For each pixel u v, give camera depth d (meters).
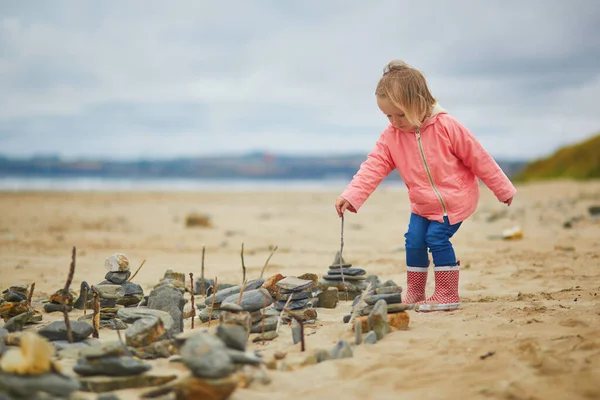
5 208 18.42
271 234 12.60
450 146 4.60
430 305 4.55
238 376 2.97
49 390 2.60
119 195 27.69
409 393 2.90
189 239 11.62
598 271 6.43
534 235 10.66
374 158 4.82
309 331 4.06
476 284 5.92
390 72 4.57
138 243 10.81
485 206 18.64
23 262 8.12
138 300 4.68
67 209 18.88
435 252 4.62
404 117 4.56
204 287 5.66
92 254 9.19
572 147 42.91
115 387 3.00
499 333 3.72
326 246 10.44
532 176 43.09
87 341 3.71
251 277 6.84
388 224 14.62
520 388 2.85
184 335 3.50
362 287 5.30
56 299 4.82
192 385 2.76
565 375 2.95
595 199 19.17
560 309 4.33
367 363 3.28
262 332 3.86
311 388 2.97
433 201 4.59
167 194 29.17
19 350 2.71
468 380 3.01
